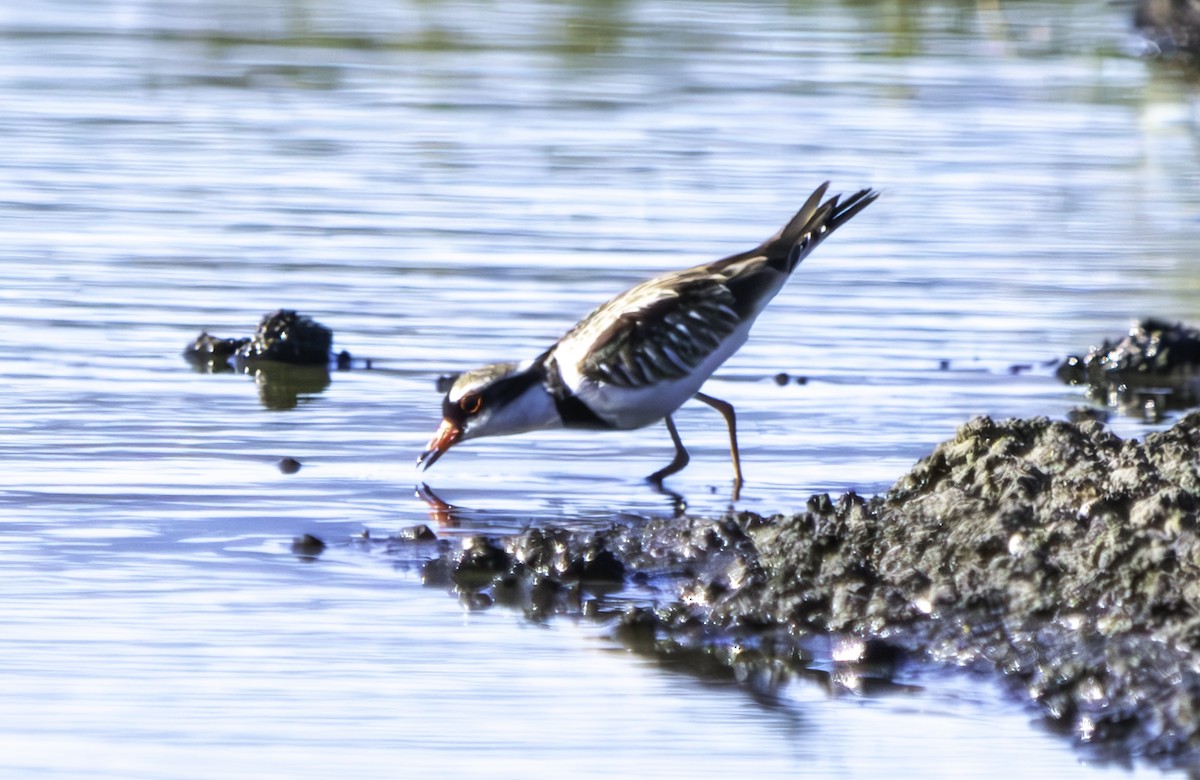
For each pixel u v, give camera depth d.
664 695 9.64
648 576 11.45
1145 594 9.91
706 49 31.86
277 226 21.17
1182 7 31.53
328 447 14.20
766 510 12.70
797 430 14.80
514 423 13.29
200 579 11.19
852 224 21.61
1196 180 23.69
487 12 35.19
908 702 9.55
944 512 10.99
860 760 8.83
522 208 21.88
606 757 8.83
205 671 9.73
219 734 8.95
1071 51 32.12
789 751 8.92
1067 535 10.50
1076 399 15.81
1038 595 10.19
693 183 23.05
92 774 8.50
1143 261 20.09
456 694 9.56
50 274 19.20
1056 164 24.58
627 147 25.14
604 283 18.80
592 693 9.62
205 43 32.38
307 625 10.49
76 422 14.67
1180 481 10.73
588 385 13.26
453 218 21.44
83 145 24.98
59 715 9.12
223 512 12.53
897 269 19.84
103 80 29.22
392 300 18.38
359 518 12.50
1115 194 23.00
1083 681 9.47
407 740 8.96
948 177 23.70
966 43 32.59
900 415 15.19
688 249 19.97
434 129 26.20
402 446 14.30
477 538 11.69
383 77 29.75
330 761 8.70
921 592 10.50
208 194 22.56
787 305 18.53
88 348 16.83
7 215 21.36
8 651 9.91
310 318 17.34
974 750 8.95
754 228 20.78
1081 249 20.59
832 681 9.84
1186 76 30.69
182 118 26.77
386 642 10.27
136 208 21.86
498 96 28.34
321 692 9.52
